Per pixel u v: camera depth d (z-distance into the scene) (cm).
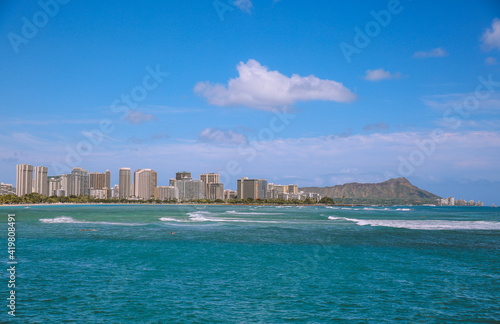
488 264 3412
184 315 2009
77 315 1988
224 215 12838
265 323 1914
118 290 2453
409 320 1975
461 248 4422
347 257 3750
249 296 2355
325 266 3281
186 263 3372
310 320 1964
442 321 1962
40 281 2662
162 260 3506
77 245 4481
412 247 4475
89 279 2731
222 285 2603
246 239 5206
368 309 2133
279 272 3025
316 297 2348
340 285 2630
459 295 2402
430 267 3262
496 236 5734
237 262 3444
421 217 12825
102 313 2020
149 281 2695
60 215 11706
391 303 2241
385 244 4756
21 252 3931
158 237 5388
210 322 1919
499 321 1966
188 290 2470
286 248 4353
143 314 2016
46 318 1938
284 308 2141
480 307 2175
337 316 2022
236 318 1978
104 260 3484
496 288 2570
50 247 4306
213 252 4009
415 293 2447
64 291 2416
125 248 4253
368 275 2941
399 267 3256
